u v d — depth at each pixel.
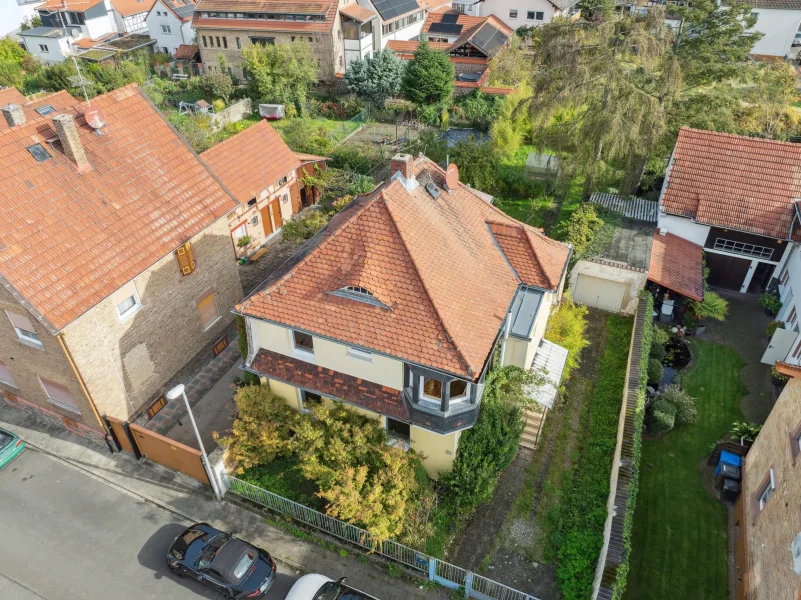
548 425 23.48
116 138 23.22
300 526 19.62
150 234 22.31
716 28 37.91
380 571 18.30
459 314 17.83
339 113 56.62
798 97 49.47
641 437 22.56
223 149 33.56
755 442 20.73
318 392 19.39
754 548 17.97
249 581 17.41
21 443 22.19
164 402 24.62
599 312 30.09
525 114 43.28
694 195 30.67
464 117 53.59
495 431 19.61
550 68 35.72
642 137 32.50
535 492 20.78
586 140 33.25
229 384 25.72
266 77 55.69
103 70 61.25
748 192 30.08
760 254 30.28
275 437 19.77
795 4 60.97
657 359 26.69
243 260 33.88
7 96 42.56
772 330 28.00
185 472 21.47
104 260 20.64
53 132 21.56
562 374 24.05
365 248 18.53
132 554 18.94
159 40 78.44
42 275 18.98
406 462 18.23
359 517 17.09
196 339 25.95
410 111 54.81
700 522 20.55
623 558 16.23
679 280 28.39
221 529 19.69
